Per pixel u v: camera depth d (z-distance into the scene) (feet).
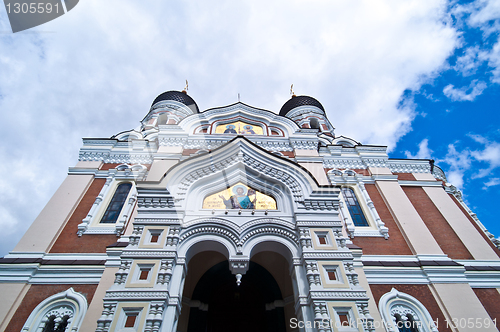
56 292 27.99
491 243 42.16
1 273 28.25
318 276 22.76
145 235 24.73
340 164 45.11
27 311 26.63
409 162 46.52
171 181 28.89
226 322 31.73
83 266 29.55
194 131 46.03
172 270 22.84
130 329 19.35
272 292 31.96
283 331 29.76
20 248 30.73
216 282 32.78
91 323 24.40
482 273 32.68
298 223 26.30
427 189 43.19
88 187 39.06
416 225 36.40
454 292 29.63
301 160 40.75
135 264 22.75
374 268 31.32
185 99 68.54
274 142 44.16
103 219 35.88
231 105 49.24
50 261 30.04
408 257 33.24
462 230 37.76
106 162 42.78
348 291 21.98
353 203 40.52
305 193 28.99
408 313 28.58
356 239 35.19
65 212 35.06
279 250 26.53
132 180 40.47
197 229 25.80
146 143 45.16
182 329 29.09
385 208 39.37
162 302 20.49
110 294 20.79
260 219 26.55
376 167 44.68
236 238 25.29
